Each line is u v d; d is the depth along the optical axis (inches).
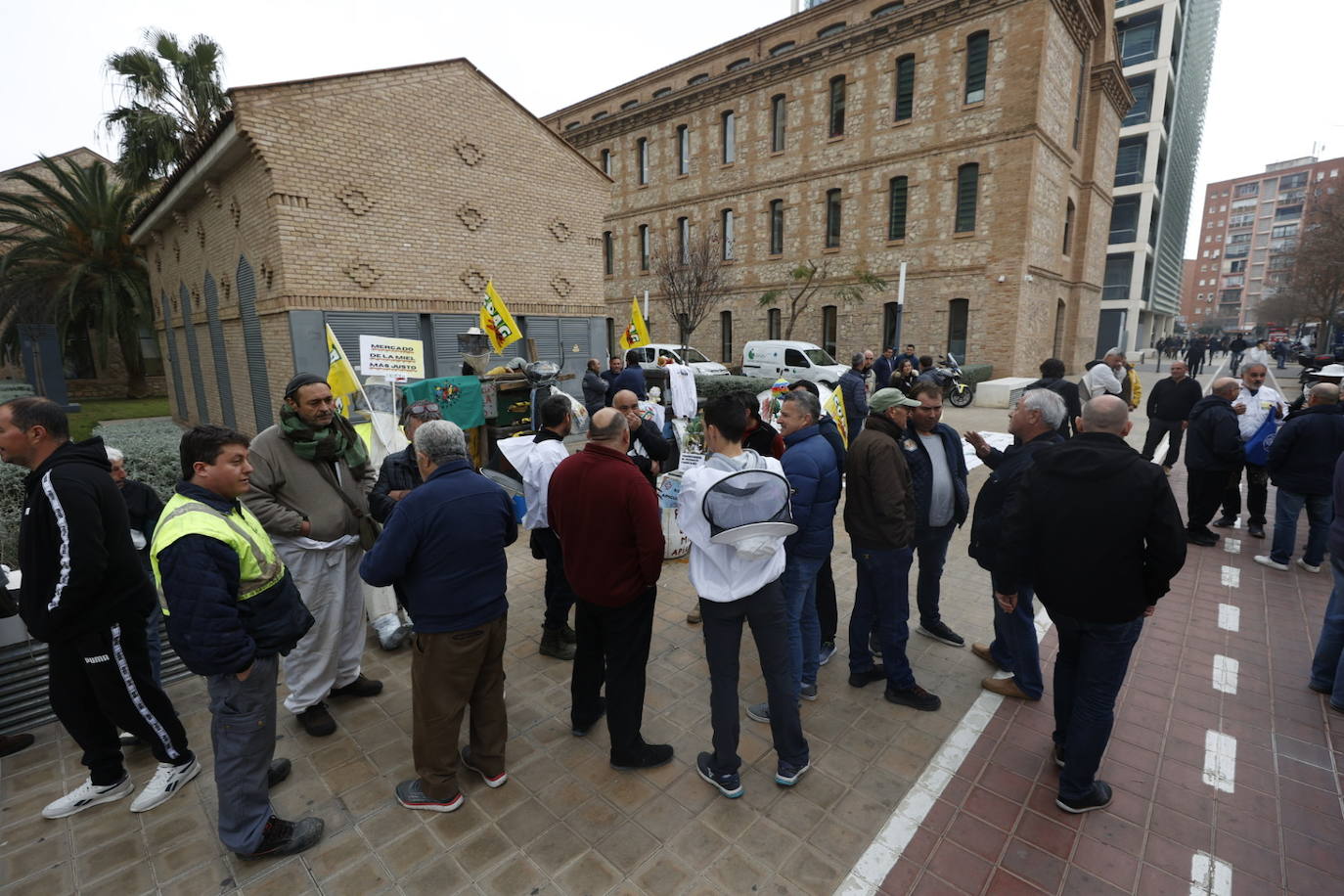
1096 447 103.0
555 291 478.0
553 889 93.7
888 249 825.5
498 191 435.2
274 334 365.7
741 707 141.6
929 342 801.6
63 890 94.0
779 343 769.6
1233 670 155.3
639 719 118.6
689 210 1034.1
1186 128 1887.3
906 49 779.4
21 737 129.0
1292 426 212.7
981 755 124.3
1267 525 279.0
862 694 145.7
